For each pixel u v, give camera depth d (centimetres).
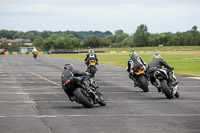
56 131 1917
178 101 3092
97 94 2841
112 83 4875
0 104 2995
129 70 3959
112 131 1908
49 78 5831
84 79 2766
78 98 2697
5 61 13575
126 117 2320
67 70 2812
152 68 3409
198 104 2905
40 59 15862
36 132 1902
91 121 2188
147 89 3828
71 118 2300
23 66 9856
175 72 6825
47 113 2509
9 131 1930
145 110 2605
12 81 5297
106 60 14062
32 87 4438
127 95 3566
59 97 3469
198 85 4478
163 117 2309
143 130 1927
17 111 2612
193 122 2138
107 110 2619
